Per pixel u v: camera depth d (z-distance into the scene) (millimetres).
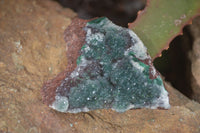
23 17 363
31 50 342
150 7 313
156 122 316
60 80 317
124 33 316
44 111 311
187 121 317
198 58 348
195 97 343
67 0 382
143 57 314
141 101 311
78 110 311
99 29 319
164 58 348
